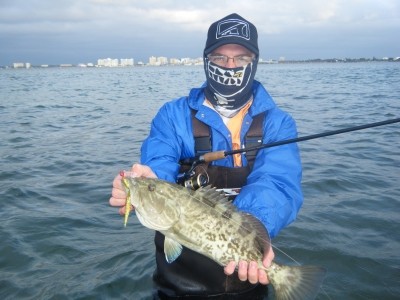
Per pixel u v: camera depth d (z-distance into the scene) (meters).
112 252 1.55
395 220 1.77
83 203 2.07
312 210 1.89
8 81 14.05
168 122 1.24
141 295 1.26
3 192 2.20
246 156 1.19
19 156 3.01
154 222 0.92
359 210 1.88
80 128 4.21
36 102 6.80
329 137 3.41
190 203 0.93
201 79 13.53
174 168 1.15
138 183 0.92
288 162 1.13
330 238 1.62
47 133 3.94
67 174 2.56
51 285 1.34
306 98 6.70
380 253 1.50
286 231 1.67
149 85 11.03
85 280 1.37
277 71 21.16
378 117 4.48
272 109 1.24
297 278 0.92
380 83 10.06
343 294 1.28
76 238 1.67
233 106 1.23
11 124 4.47
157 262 1.21
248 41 1.17
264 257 0.92
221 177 1.18
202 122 1.22
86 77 17.56
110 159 2.91
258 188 1.03
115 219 1.87
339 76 14.48
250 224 0.94
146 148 1.20
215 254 0.94
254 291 1.19
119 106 6.11
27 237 1.67
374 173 2.41
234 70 1.19
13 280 1.37
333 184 2.22
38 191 2.23
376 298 1.26
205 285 1.15
